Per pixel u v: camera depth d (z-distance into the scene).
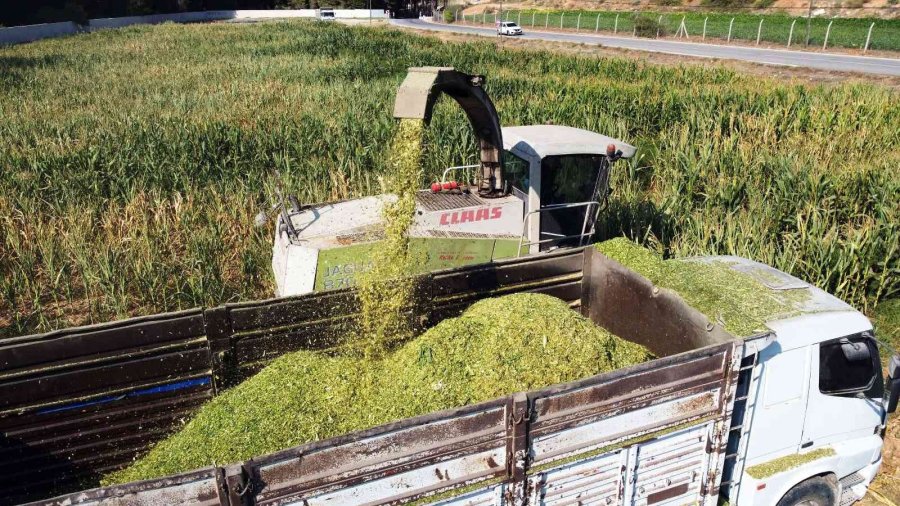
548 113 17.33
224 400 4.68
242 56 36.38
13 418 4.68
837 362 4.85
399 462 3.51
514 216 7.05
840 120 16.80
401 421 3.45
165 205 11.53
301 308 5.38
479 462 3.72
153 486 3.10
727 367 4.26
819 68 31.92
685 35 51.50
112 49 42.38
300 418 4.33
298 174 13.14
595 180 7.69
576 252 6.17
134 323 4.85
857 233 9.38
